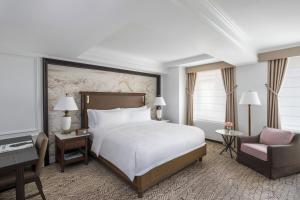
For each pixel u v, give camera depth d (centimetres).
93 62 370
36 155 183
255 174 275
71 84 356
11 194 221
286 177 264
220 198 211
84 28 199
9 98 276
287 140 277
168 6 155
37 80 303
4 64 271
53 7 153
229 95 428
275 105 352
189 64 476
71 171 285
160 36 295
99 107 394
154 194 220
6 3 145
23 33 212
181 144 272
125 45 344
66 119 312
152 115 535
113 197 213
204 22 192
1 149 204
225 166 307
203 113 502
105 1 144
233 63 390
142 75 500
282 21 234
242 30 264
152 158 225
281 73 344
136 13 167
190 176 268
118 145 245
